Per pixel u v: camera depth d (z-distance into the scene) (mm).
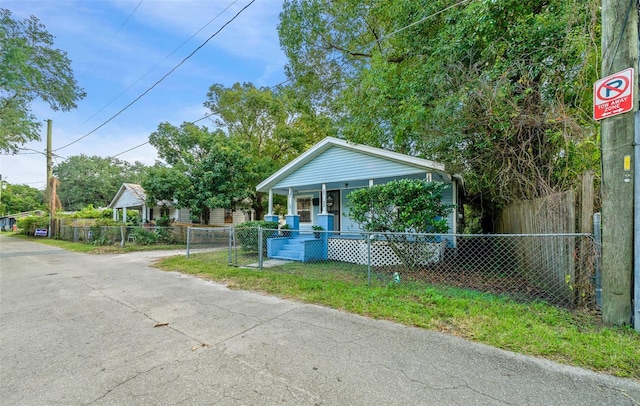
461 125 6008
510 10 5871
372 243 7168
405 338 2953
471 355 2574
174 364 2521
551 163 4828
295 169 10383
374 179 9102
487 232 10211
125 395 2078
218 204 15156
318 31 12914
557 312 3402
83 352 2781
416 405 1907
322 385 2156
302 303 4223
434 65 7430
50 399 2049
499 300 3959
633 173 2941
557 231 4000
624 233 2967
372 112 10523
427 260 5871
